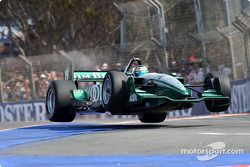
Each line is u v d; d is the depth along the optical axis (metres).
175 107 34.91
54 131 36.59
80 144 27.41
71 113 40.38
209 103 37.56
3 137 33.69
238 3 63.22
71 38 98.38
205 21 63.31
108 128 37.72
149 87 35.94
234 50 60.38
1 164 21.78
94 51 68.88
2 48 109.31
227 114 57.06
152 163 21.08
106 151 24.62
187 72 62.47
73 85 40.41
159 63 63.25
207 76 37.09
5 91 73.69
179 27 65.88
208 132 30.97
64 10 96.94
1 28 102.56
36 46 100.00
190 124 40.06
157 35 68.81
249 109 60.34
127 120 52.81
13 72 73.31
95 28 98.44
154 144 26.14
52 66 70.69
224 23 61.12
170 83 34.25
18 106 72.00
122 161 21.72
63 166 21.00
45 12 98.00
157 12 62.03
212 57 60.81
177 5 66.25
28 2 98.06
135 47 65.50
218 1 61.47
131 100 34.81
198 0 61.09
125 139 28.39
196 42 62.09
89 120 56.44
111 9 96.94
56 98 39.50
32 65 71.75
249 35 60.50
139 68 37.41
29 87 72.12
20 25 100.19
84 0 97.25
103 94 36.19
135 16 70.94
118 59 67.06
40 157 23.47
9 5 98.75
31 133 35.81
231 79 60.12
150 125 39.66
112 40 97.44
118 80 34.78
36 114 70.50
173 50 63.94
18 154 24.73
